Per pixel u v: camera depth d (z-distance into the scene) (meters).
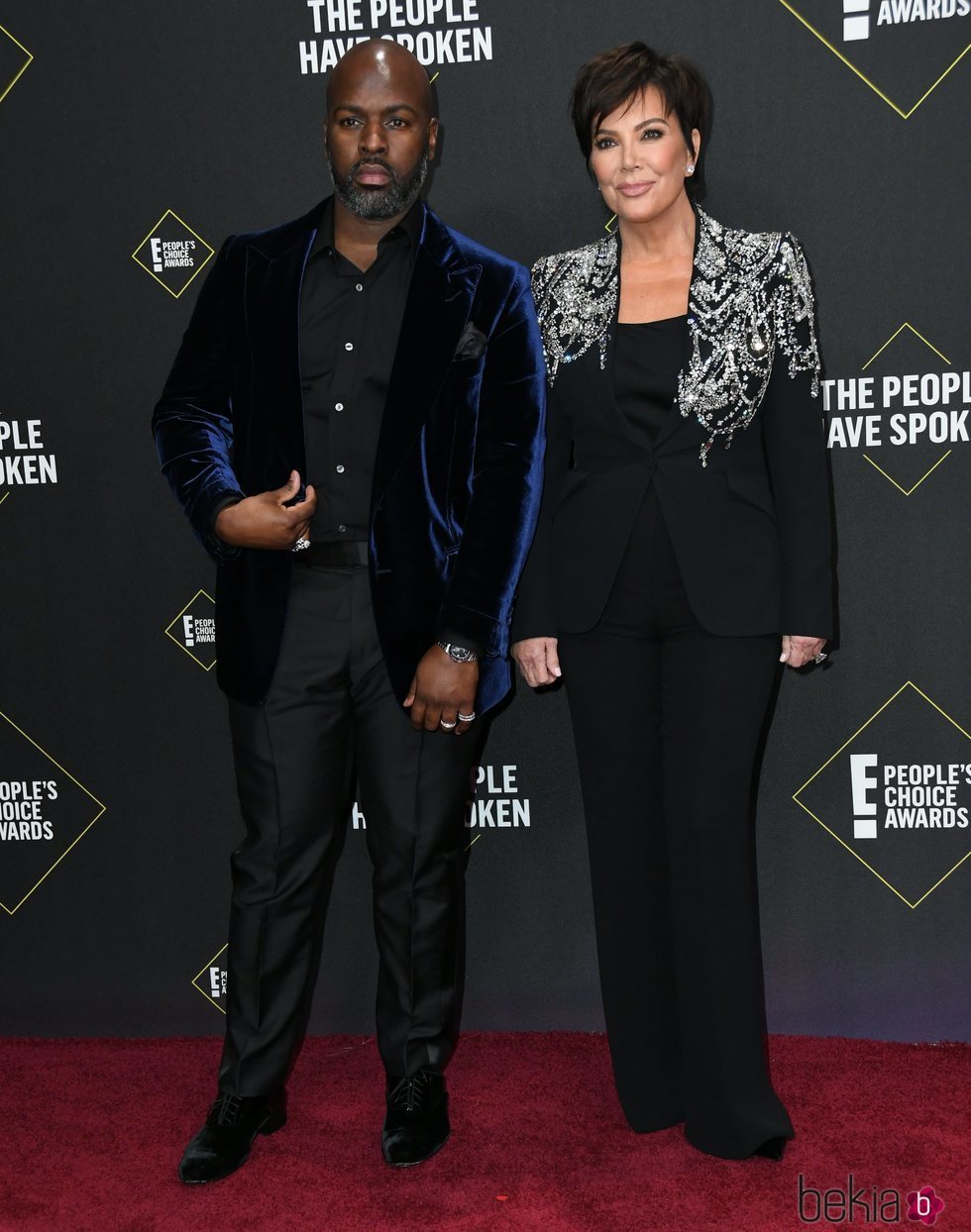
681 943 1.76
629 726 1.78
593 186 2.06
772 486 1.75
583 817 2.23
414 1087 1.84
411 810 1.80
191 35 2.09
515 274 1.77
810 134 2.01
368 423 1.71
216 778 2.28
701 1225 1.60
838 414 2.08
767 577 1.72
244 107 2.10
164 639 2.25
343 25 2.06
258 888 1.80
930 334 2.04
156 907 2.32
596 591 1.73
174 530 2.22
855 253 2.03
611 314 1.72
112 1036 2.36
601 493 1.73
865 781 2.16
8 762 2.31
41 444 2.22
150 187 2.13
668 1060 1.88
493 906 2.27
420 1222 1.64
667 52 2.02
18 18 2.12
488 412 1.74
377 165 1.64
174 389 1.84
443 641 1.67
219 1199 1.71
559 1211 1.65
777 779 2.18
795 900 2.20
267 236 1.81
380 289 1.72
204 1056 2.24
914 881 2.17
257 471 1.75
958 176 1.99
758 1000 1.78
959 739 2.13
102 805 2.31
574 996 2.28
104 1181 1.77
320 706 1.79
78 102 2.13
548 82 2.05
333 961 2.31
